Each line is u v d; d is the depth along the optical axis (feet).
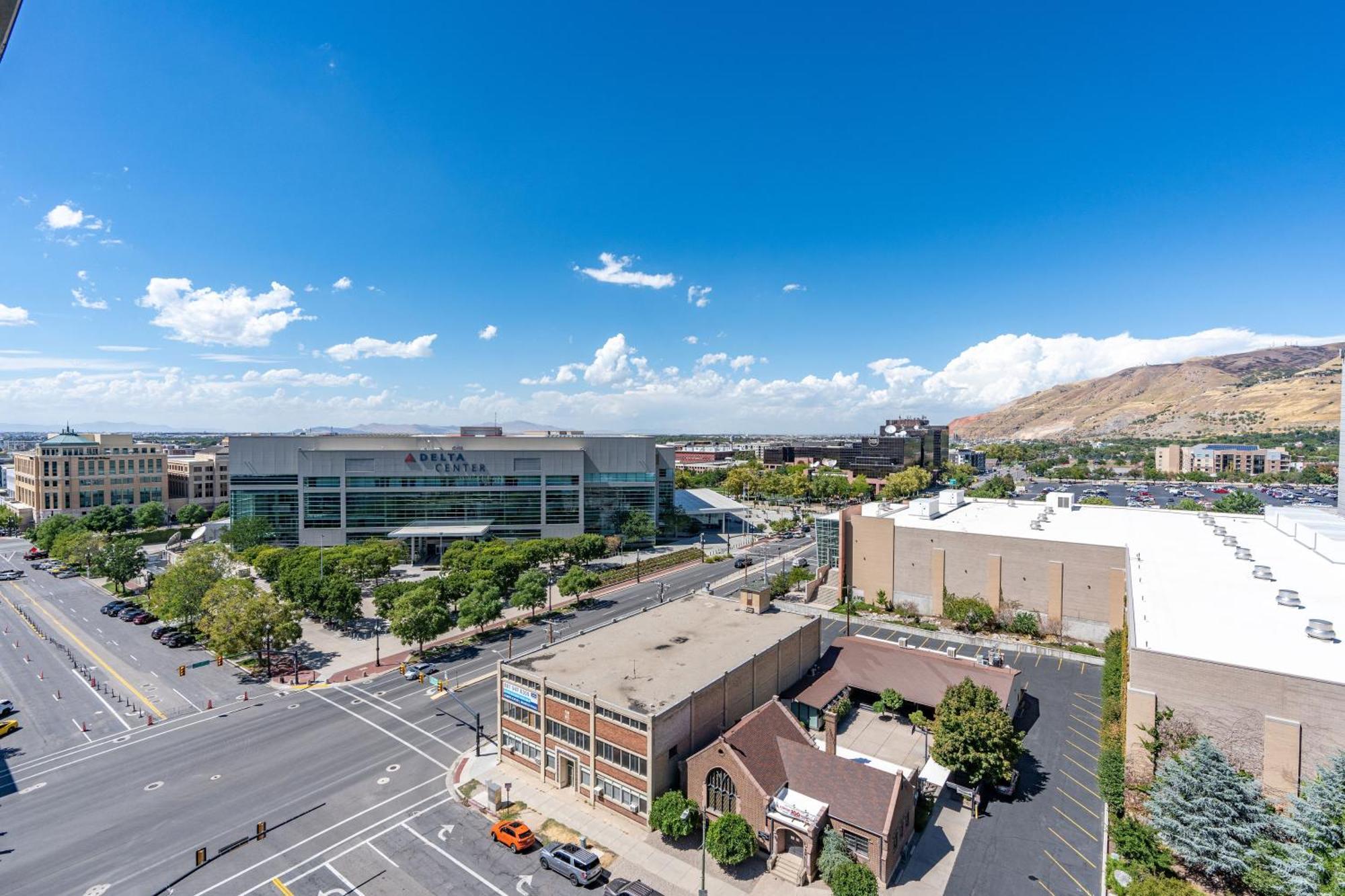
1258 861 116.98
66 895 125.90
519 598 289.53
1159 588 199.52
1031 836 144.97
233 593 257.55
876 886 120.88
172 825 147.95
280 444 433.07
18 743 184.96
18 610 317.22
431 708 209.15
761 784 141.18
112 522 485.56
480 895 127.54
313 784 164.96
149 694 218.79
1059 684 225.56
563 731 165.48
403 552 417.90
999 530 300.20
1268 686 134.82
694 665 180.34
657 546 481.46
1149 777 145.59
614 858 138.21
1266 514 328.70
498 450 453.58
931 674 210.79
